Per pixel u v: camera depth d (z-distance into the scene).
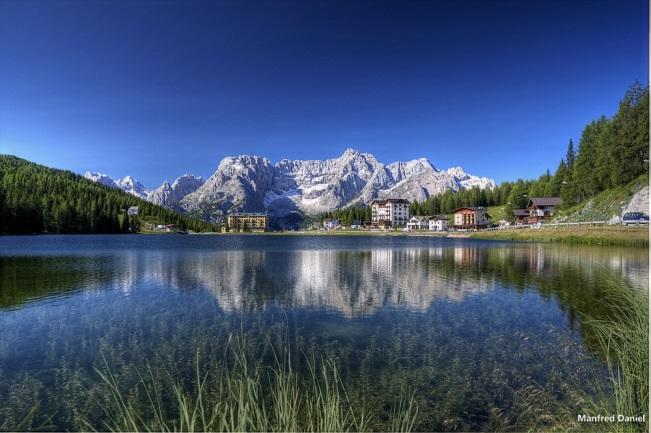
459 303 22.88
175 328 18.16
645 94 82.44
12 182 192.50
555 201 139.88
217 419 9.77
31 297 25.31
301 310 21.64
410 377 12.38
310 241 122.81
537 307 21.36
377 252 66.56
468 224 180.50
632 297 11.94
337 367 13.29
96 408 10.64
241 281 32.00
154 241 114.00
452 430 9.33
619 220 74.69
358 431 9.15
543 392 11.08
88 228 175.00
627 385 8.35
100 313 21.05
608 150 95.00
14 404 10.92
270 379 12.27
